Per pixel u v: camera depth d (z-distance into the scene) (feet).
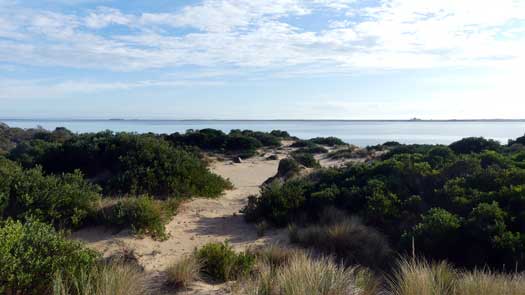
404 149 62.44
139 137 42.88
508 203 23.49
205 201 37.70
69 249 15.26
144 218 25.84
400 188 29.86
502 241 19.58
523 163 32.76
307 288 12.53
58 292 11.99
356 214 28.07
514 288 13.53
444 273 15.60
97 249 22.20
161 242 24.90
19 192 25.44
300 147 121.49
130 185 34.53
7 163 31.27
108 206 27.32
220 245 20.71
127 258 20.65
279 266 17.80
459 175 30.55
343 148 112.98
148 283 17.04
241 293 15.33
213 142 114.52
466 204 24.80
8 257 13.01
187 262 18.21
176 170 38.60
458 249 20.81
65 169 41.96
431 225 21.66
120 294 13.12
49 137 116.98
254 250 22.49
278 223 29.35
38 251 14.38
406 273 14.21
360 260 20.86
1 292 12.57
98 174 40.63
